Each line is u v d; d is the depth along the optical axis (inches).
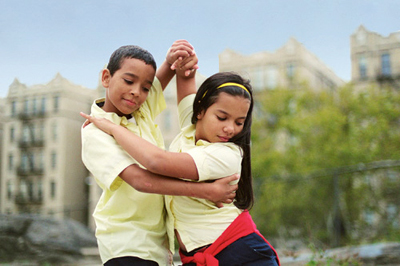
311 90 840.9
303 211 524.4
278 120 828.0
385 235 398.3
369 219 447.8
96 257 414.9
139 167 84.1
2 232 417.1
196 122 92.9
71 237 437.7
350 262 220.1
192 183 84.1
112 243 87.4
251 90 91.5
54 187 1219.9
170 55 100.7
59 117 1238.3
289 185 546.3
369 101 765.9
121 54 88.0
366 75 1057.5
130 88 86.8
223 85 87.0
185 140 94.0
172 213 92.1
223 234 85.8
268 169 762.2
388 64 1047.0
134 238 87.0
